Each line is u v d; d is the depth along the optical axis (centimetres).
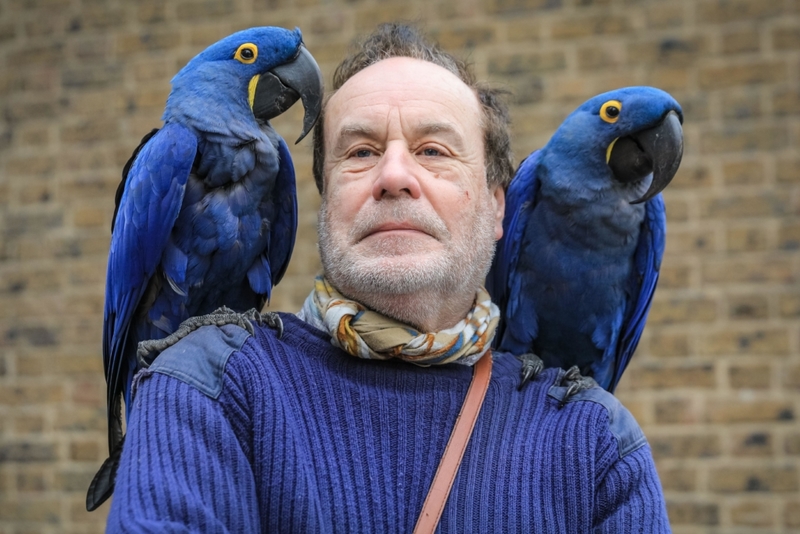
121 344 227
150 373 168
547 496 166
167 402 159
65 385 427
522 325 264
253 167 225
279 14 430
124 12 445
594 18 407
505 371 191
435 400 174
